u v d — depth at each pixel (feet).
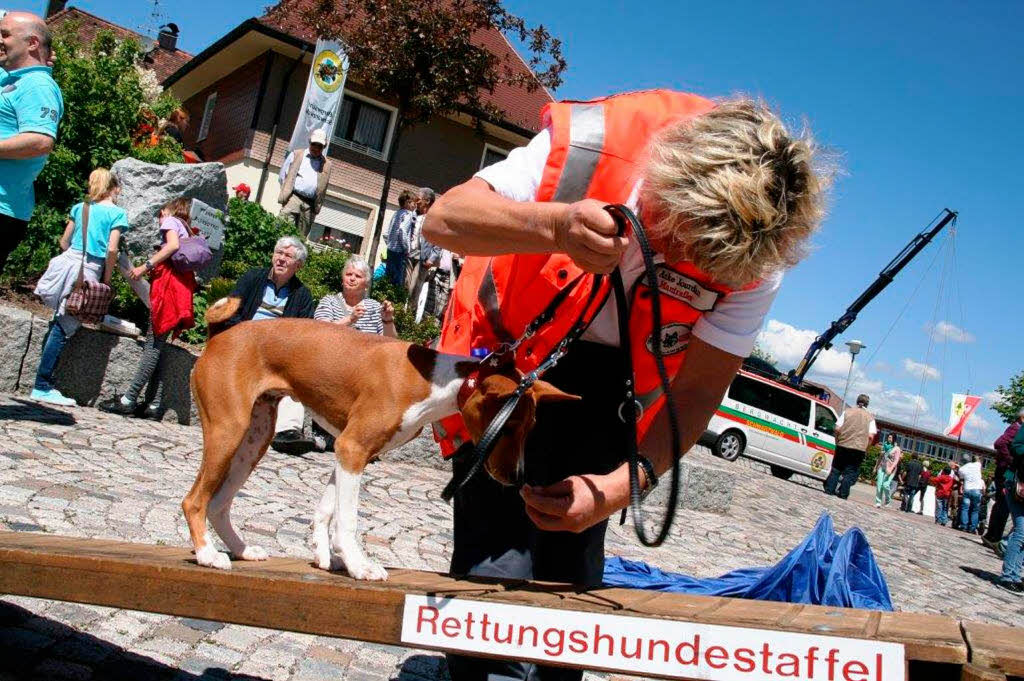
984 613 30.19
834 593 16.79
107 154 39.91
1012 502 37.93
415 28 59.88
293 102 82.84
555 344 9.00
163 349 27.35
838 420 69.46
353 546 9.09
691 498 37.73
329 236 85.92
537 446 9.18
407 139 88.22
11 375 25.84
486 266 9.57
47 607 12.03
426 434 30.78
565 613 7.84
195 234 28.37
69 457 19.88
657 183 7.90
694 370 9.47
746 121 8.04
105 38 49.88
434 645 8.02
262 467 24.23
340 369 9.56
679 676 7.56
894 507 88.48
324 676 12.16
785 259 8.29
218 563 9.52
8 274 34.63
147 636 12.00
